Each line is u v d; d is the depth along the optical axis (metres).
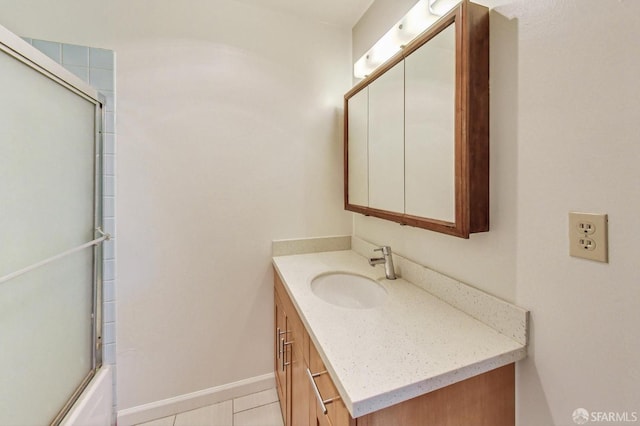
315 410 0.85
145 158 1.41
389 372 0.65
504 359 0.73
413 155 1.08
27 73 0.91
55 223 1.06
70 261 1.16
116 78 1.35
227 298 1.59
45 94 1.00
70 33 1.28
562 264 0.68
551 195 0.70
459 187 0.84
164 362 1.49
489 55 0.84
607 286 0.60
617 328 0.59
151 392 1.47
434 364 0.68
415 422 0.66
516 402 0.79
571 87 0.65
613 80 0.58
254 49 1.57
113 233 1.38
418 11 1.09
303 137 1.69
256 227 1.63
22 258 0.90
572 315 0.67
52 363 1.04
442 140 0.93
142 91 1.39
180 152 1.47
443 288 1.05
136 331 1.43
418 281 1.18
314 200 1.74
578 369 0.66
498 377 0.77
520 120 0.76
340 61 1.75
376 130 1.34
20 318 0.90
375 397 0.58
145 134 1.41
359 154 1.51
